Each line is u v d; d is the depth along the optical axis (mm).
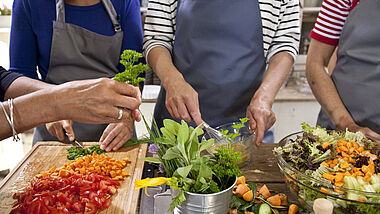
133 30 1444
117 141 1296
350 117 1192
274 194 896
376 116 1173
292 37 1335
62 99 806
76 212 922
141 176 1096
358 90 1203
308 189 752
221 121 1385
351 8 1259
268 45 1351
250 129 1091
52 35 1331
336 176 752
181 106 1085
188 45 1342
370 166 780
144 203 906
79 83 834
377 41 1143
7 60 2791
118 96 836
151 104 2445
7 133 818
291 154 871
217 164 761
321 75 1327
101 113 837
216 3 1288
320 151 844
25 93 1118
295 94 2738
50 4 1311
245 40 1312
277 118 2742
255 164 1102
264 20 1299
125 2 1408
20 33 1308
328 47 1372
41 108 805
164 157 728
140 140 1276
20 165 1192
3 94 1150
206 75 1340
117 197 1005
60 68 1387
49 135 1443
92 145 1335
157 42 1377
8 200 985
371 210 691
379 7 1140
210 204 704
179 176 732
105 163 1146
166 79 1181
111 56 1439
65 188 982
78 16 1356
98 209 942
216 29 1303
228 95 1347
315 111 2732
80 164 1148
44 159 1236
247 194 828
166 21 1394
